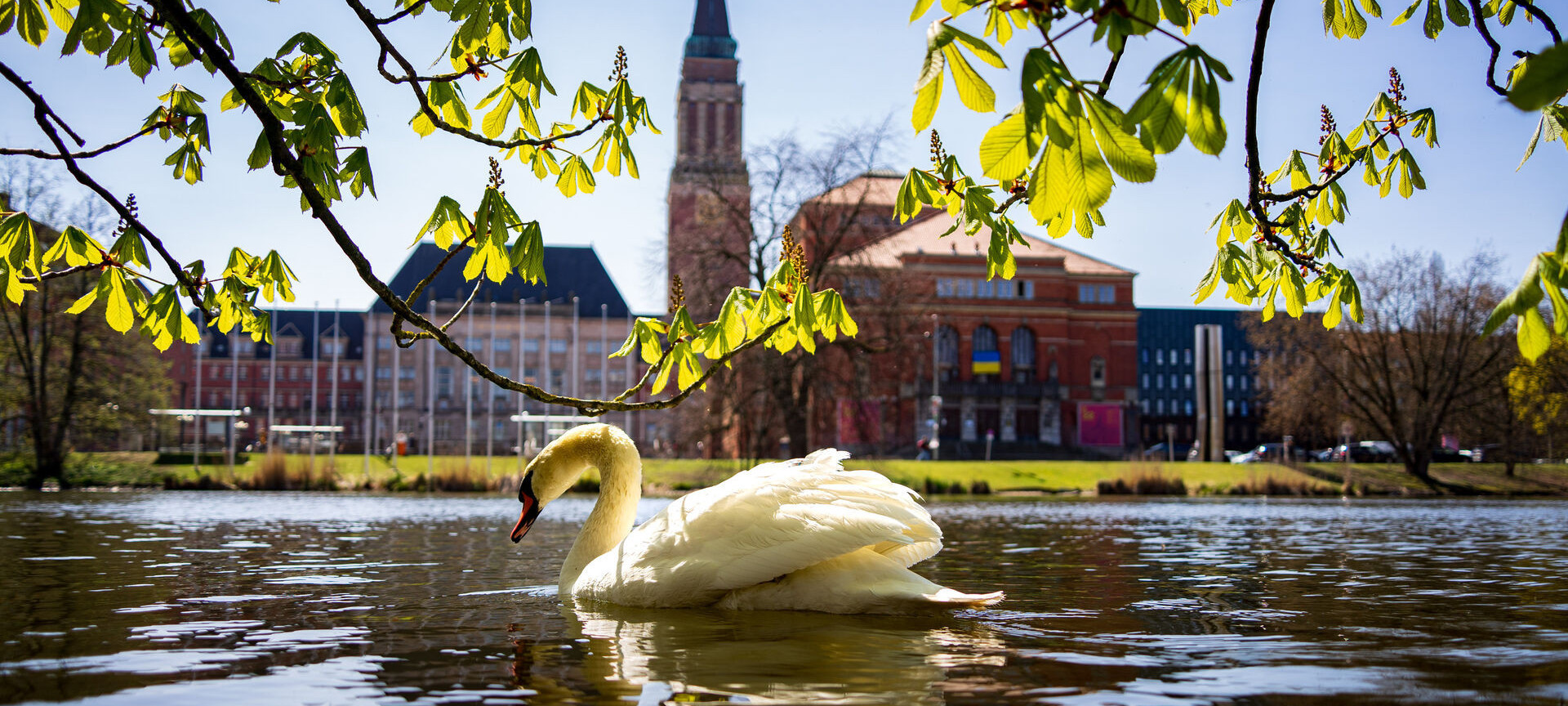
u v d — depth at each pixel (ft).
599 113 16.05
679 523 20.07
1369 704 12.07
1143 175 8.30
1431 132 16.48
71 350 132.05
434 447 297.33
